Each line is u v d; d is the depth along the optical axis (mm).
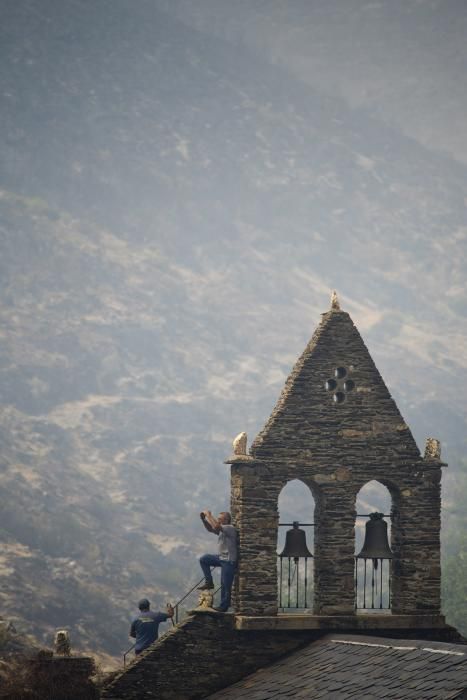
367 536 109000
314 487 108000
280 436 106688
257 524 105250
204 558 105750
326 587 105812
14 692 121125
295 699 87125
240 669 103000
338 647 97188
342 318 109750
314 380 108188
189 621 103188
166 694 102062
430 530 108062
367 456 107875
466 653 82688
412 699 76750
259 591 104625
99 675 133000
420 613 106875
